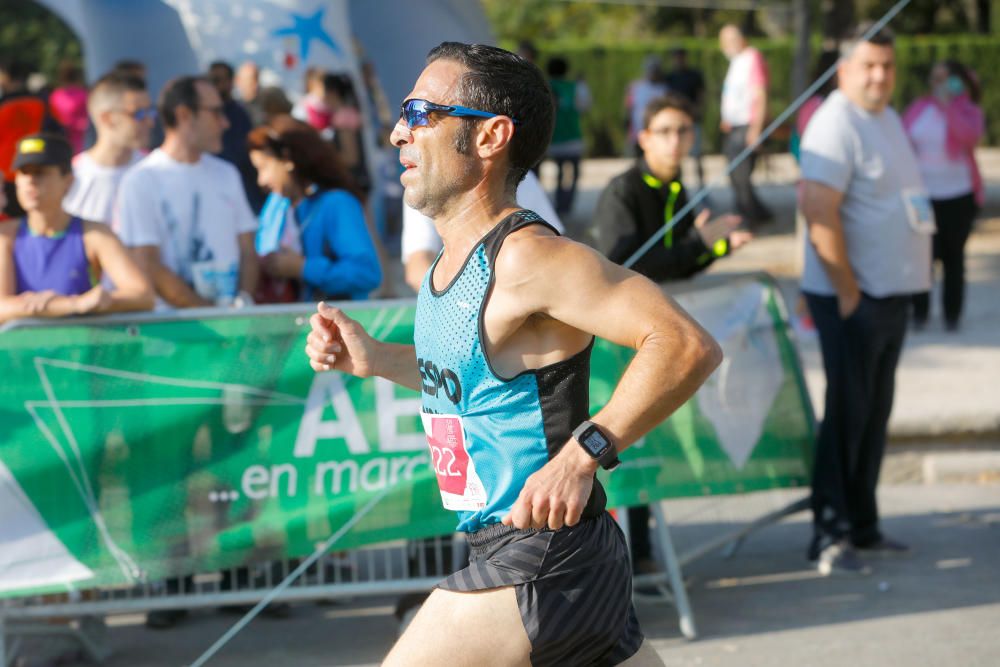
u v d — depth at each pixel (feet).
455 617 8.93
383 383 16.21
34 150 15.99
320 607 18.51
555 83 55.83
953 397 25.27
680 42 96.17
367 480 16.22
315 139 18.37
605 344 16.69
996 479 23.82
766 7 69.51
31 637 16.70
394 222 46.78
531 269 8.55
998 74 91.86
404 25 49.78
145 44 41.63
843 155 18.17
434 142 8.89
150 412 15.78
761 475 18.35
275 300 19.42
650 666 9.52
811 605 17.92
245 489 15.99
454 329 8.84
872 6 107.04
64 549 15.65
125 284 16.08
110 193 21.44
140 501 15.79
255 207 23.80
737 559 20.16
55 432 15.58
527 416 8.81
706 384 17.88
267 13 40.91
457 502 9.30
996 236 47.85
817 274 18.75
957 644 16.30
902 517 21.95
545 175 71.41
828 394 18.76
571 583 8.93
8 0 111.34
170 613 17.75
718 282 18.37
